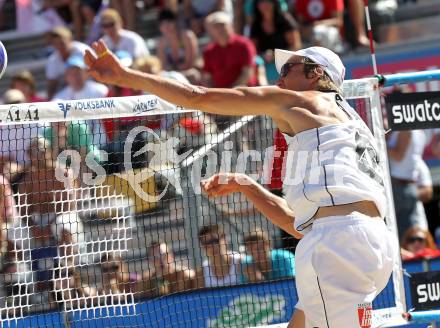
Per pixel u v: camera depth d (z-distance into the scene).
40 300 15.42
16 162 14.76
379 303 14.64
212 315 14.40
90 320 14.22
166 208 15.91
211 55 24.08
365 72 24.94
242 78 23.75
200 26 27.97
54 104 12.22
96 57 10.26
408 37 26.48
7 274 14.27
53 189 14.34
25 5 31.08
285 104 10.95
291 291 14.57
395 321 13.22
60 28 25.53
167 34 26.23
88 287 14.53
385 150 13.43
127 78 10.26
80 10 29.58
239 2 26.77
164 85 10.41
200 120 16.25
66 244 14.68
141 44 24.88
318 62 11.50
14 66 28.95
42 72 28.72
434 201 25.75
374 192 10.89
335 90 11.61
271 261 15.15
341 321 10.56
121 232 15.82
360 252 10.62
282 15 25.47
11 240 14.73
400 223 21.86
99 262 14.51
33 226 14.16
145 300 14.84
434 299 13.26
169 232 16.33
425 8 28.02
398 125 13.35
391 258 10.99
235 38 23.86
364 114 14.49
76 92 23.50
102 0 29.56
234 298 14.43
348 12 26.17
